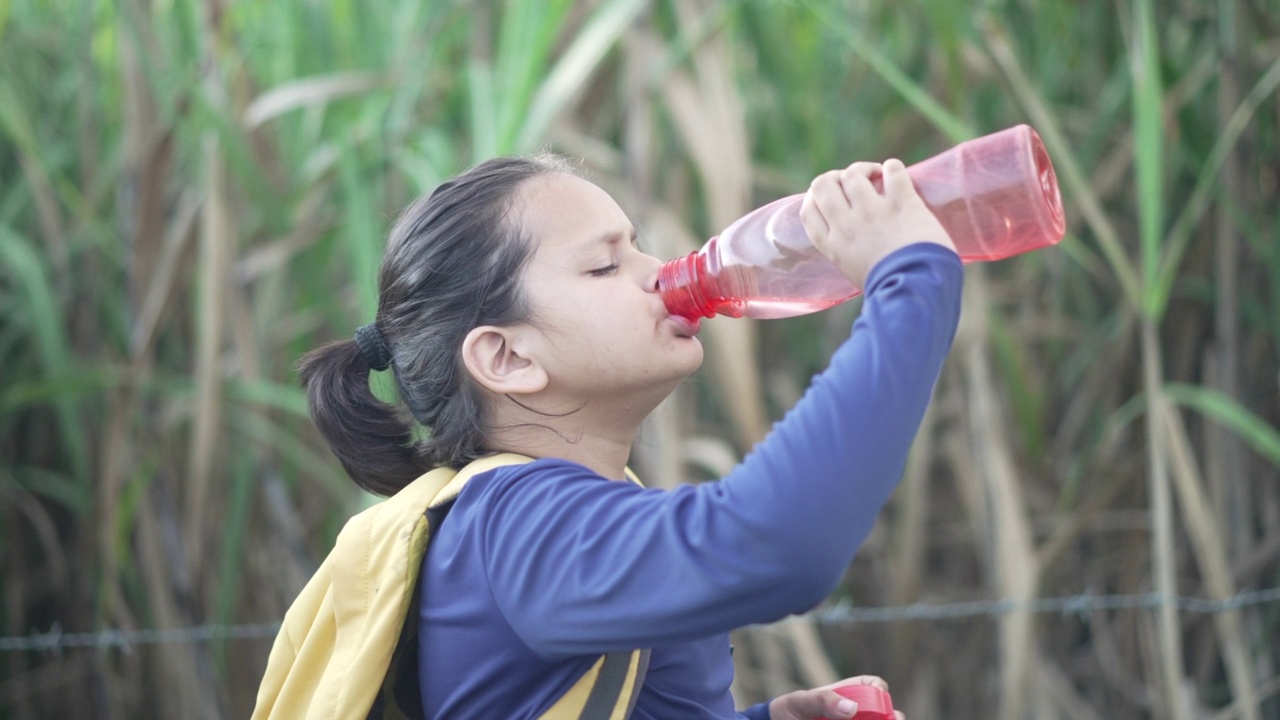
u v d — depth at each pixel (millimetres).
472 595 1539
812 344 4953
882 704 1896
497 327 1642
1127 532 4762
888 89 4793
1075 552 4910
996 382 4637
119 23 4340
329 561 1782
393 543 1614
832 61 5129
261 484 4590
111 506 4176
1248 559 4395
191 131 4320
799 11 4812
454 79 4453
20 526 4992
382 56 4578
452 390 1694
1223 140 3658
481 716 1545
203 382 3961
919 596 4484
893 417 1329
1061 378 4961
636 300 1635
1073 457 4797
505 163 1751
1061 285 4762
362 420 1835
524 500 1496
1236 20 4148
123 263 4395
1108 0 4562
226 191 4180
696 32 3939
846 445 1311
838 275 1749
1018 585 3836
